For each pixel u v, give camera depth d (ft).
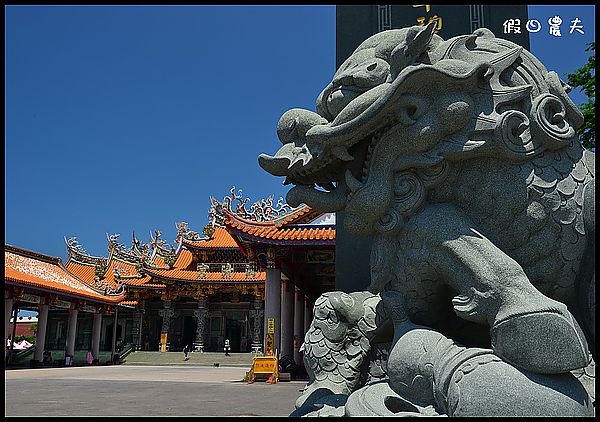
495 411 7.70
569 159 10.33
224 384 53.88
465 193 10.29
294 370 64.59
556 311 8.13
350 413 9.00
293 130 11.72
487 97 10.21
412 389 9.08
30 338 151.02
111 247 149.59
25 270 90.33
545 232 9.95
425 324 10.50
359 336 12.35
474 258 9.20
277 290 62.85
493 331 8.50
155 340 139.54
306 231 62.95
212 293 127.54
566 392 7.82
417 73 9.91
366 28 19.86
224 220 65.16
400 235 10.56
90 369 90.07
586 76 33.45
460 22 19.07
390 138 10.51
